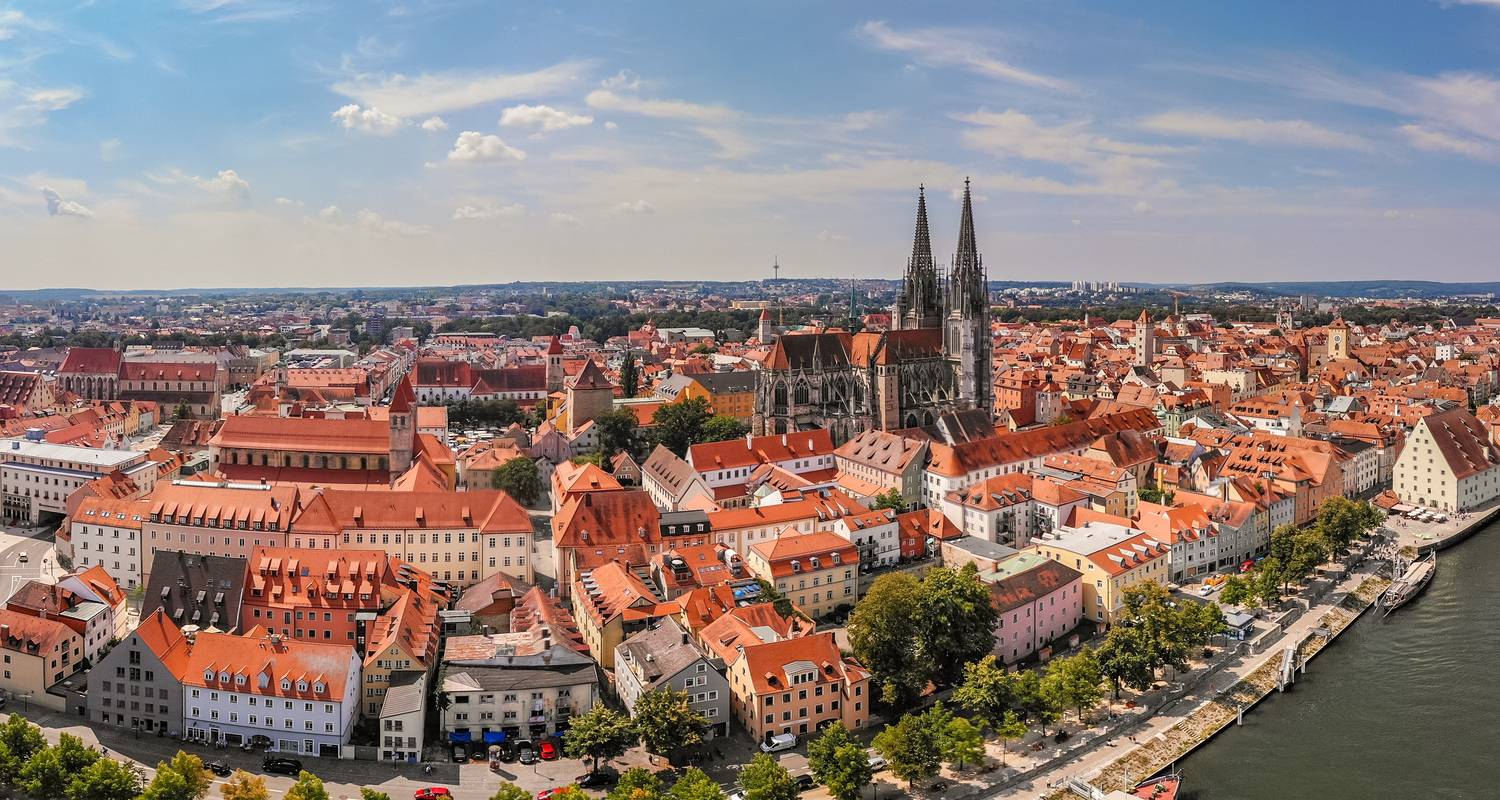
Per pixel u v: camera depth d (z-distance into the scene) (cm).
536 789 15625
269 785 15688
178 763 14712
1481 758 17612
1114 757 17425
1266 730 18688
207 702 16950
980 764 16662
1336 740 18300
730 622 18800
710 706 17350
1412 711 19262
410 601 19300
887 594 18538
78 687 17938
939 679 19200
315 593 19925
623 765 16388
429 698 17838
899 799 15862
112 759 15788
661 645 17888
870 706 18288
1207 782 17012
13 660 17925
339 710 16550
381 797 14150
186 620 19738
